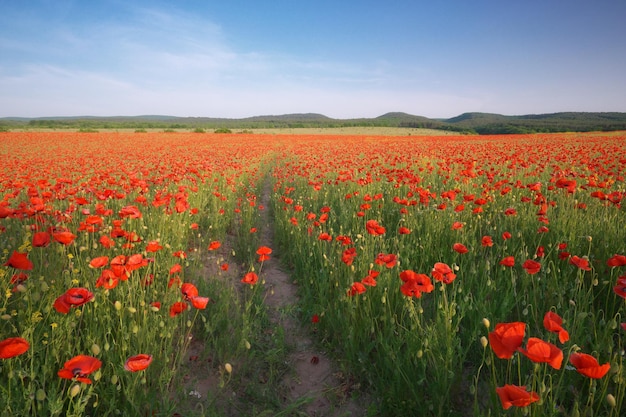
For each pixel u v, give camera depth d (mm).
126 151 27250
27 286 3068
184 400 2873
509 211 5262
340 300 3953
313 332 4168
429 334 2986
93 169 14305
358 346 3510
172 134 63719
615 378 2211
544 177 11109
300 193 10594
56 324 2795
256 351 3709
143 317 3279
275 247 7230
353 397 3150
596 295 3904
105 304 3334
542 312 3594
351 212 7648
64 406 2592
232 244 7328
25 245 3521
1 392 2400
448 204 6996
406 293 2877
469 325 3676
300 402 2969
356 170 12578
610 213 5930
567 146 23578
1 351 1863
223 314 4047
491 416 2527
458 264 4906
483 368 3246
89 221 4199
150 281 3973
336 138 50312
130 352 2926
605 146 23656
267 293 4812
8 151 29094
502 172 11984
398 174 9828
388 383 3076
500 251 5078
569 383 2734
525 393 1654
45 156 23516
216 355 3641
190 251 6012
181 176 10148
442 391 2779
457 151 21500
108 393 2693
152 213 6656
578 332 2922
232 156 19750
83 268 3830
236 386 3275
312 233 6168
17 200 7980
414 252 5113
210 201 9695
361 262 4516
